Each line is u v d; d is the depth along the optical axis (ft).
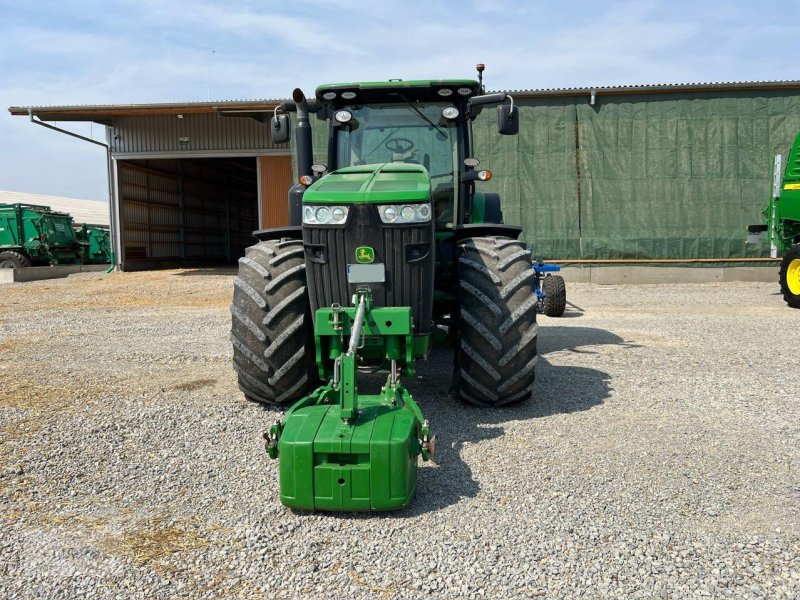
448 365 20.58
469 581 8.25
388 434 10.05
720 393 16.92
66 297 45.93
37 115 60.08
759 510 10.11
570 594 7.95
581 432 13.76
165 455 12.71
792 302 34.65
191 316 34.71
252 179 108.06
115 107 58.34
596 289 46.03
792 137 49.67
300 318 14.82
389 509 9.95
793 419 14.69
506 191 51.55
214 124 68.85
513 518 9.87
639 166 50.60
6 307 40.40
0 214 75.10
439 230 16.39
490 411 15.28
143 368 20.77
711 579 8.20
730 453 12.53
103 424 14.48
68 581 8.34
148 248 77.97
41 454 12.67
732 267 50.42
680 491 10.79
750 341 24.49
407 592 8.05
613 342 24.56
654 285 48.91
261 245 16.01
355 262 12.58
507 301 14.76
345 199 12.40
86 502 10.66
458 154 16.97
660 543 9.09
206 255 94.63
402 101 17.08
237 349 15.02
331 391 12.00
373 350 13.14
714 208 50.29
